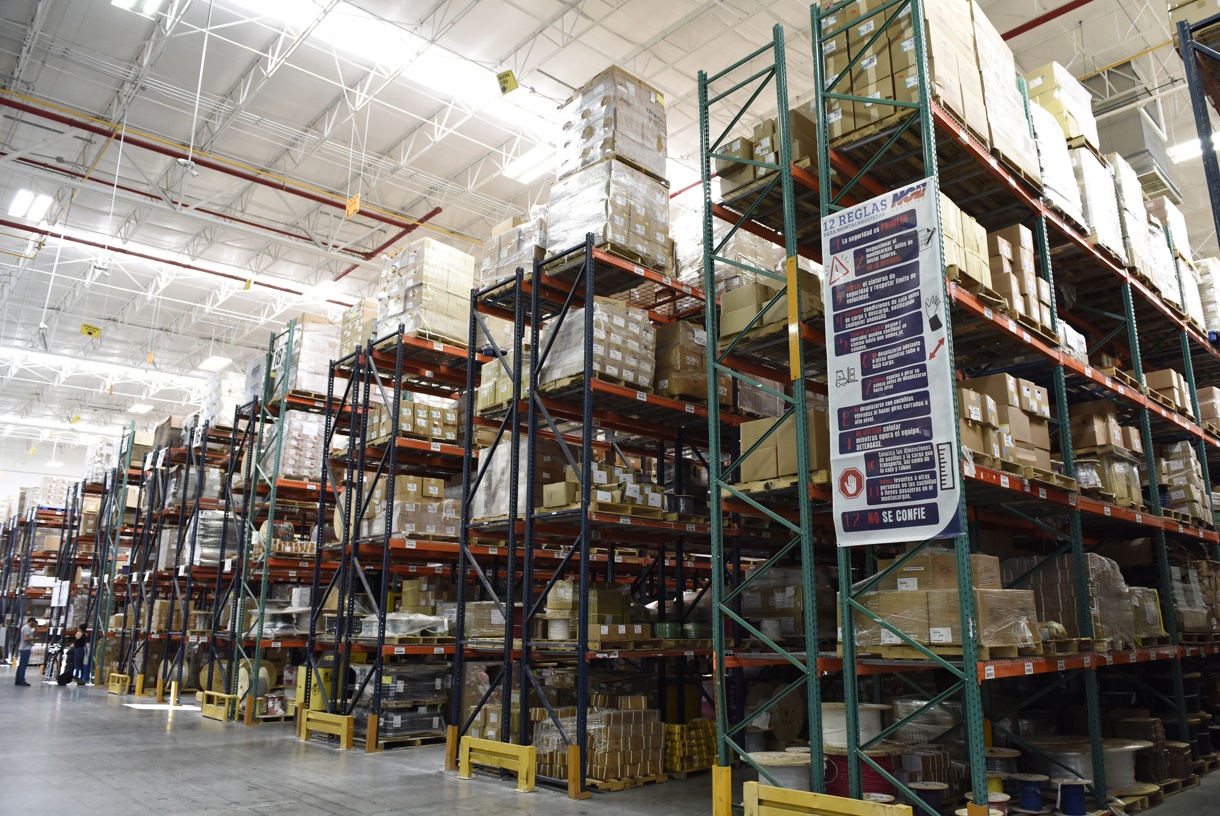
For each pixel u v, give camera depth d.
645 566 13.27
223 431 15.62
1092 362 9.78
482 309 9.71
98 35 15.23
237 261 24.52
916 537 5.34
